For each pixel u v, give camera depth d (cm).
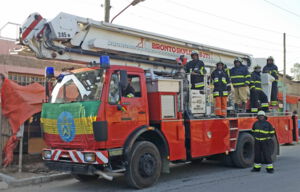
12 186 788
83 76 720
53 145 745
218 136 924
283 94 1316
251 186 743
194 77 900
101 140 647
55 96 762
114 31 866
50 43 759
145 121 745
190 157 844
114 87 688
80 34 806
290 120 1238
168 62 1010
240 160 998
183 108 849
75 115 681
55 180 854
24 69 1330
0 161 934
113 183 810
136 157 712
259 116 934
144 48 934
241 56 1284
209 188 730
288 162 1126
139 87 746
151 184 741
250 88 1105
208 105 930
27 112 934
